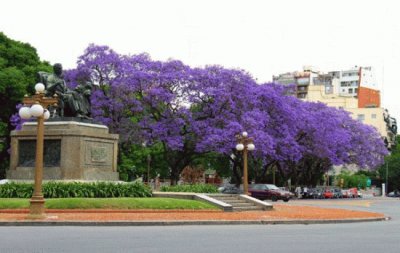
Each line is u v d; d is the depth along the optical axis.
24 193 26.62
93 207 25.14
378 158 86.44
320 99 138.88
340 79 159.00
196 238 16.23
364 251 13.89
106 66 51.44
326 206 45.53
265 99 58.22
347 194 85.25
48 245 13.91
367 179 116.94
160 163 67.38
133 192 29.08
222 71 54.81
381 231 20.62
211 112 54.41
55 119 29.08
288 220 24.17
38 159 21.62
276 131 60.19
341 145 73.88
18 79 50.19
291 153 60.06
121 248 13.54
